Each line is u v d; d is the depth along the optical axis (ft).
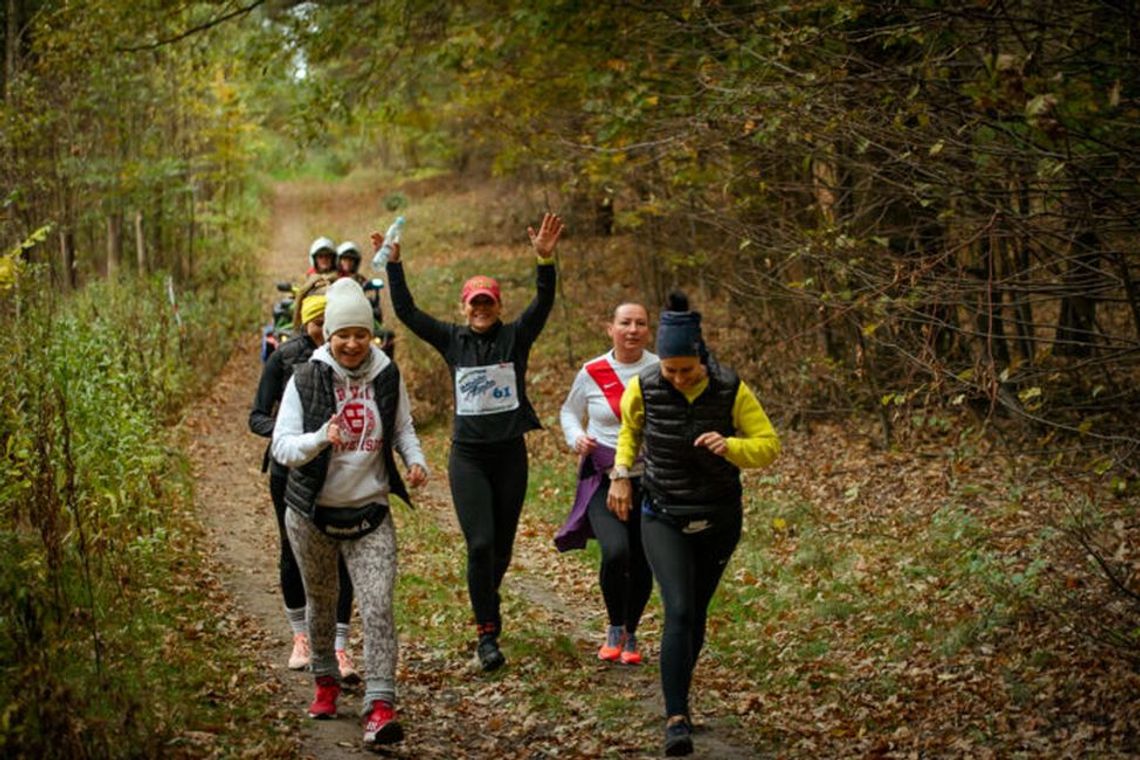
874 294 22.31
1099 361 22.36
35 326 29.58
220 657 20.76
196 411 51.39
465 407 21.26
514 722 18.81
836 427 40.50
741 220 34.88
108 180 66.33
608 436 21.16
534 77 46.06
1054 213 19.98
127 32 46.68
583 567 30.22
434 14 45.70
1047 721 17.34
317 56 44.68
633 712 19.10
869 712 18.61
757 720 18.75
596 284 74.54
